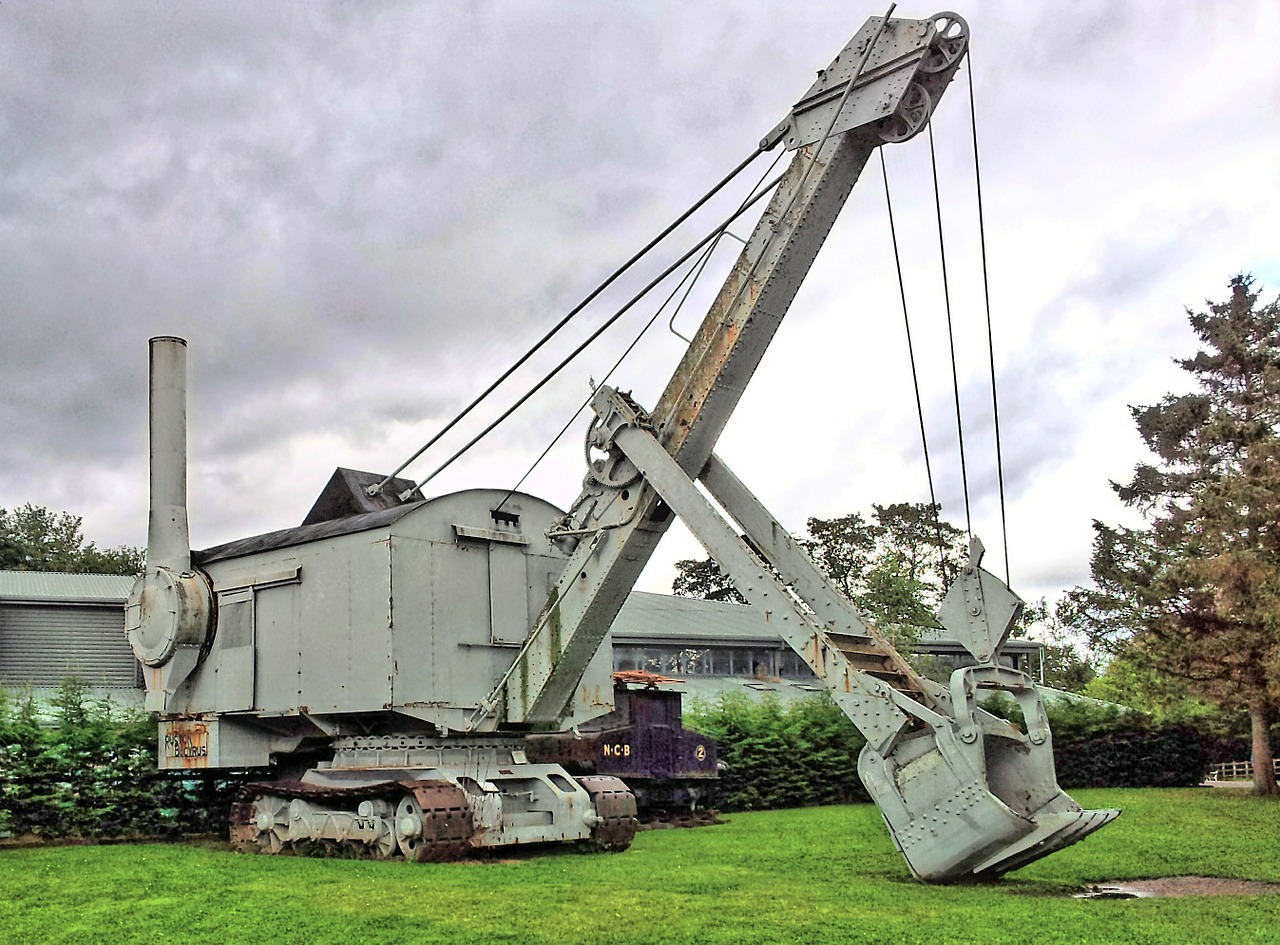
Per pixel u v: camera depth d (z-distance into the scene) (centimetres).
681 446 1266
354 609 1498
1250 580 2625
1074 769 3469
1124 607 3581
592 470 1337
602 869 1284
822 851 1516
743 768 2684
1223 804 2459
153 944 857
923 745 1091
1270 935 838
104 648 3017
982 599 1102
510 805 1497
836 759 2816
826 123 1177
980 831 1042
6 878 1255
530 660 1407
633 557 1332
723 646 3788
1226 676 2827
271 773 1811
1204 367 3625
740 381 1260
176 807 1923
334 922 925
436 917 941
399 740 1486
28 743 1812
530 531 1622
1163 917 919
